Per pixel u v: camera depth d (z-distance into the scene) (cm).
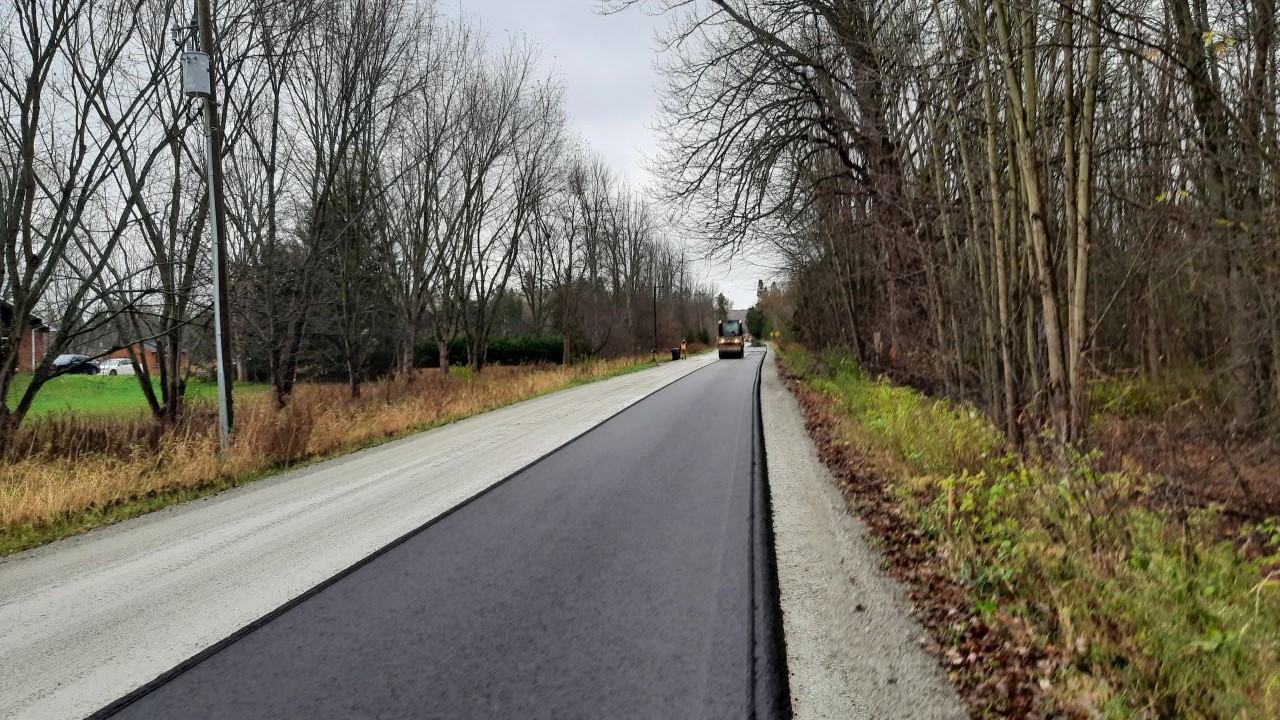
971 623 411
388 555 588
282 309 1775
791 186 1764
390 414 1573
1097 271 1020
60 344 1257
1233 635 343
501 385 2462
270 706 346
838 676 359
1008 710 318
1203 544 482
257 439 1114
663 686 354
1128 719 301
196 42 1357
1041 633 389
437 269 2759
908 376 1683
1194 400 885
